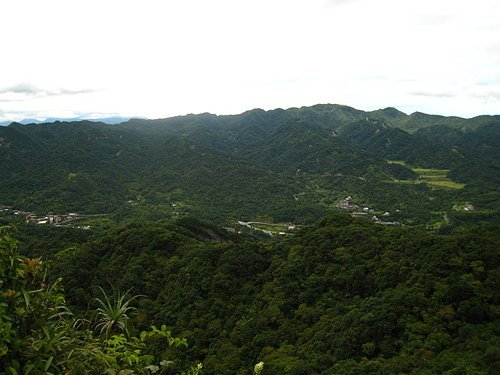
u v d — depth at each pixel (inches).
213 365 1262.3
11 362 230.4
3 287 262.4
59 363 245.6
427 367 950.4
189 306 1587.1
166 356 1291.8
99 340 306.7
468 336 1052.5
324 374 1030.4
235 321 1498.5
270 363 1172.5
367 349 1122.0
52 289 285.3
